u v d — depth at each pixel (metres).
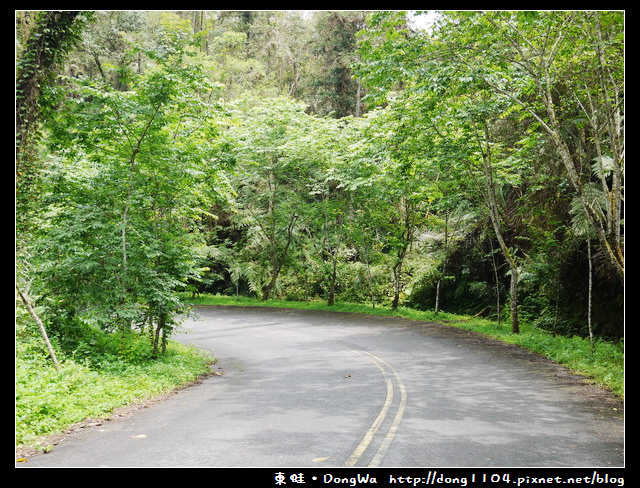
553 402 9.26
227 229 37.81
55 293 12.71
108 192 13.07
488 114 17.48
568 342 16.44
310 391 10.38
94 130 12.77
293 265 35.81
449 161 19.34
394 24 13.05
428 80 12.73
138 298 13.16
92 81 12.86
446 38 13.38
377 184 24.98
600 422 7.84
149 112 12.72
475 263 28.56
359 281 32.88
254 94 37.16
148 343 14.45
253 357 15.71
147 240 13.72
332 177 26.52
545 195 21.59
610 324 18.78
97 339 12.98
